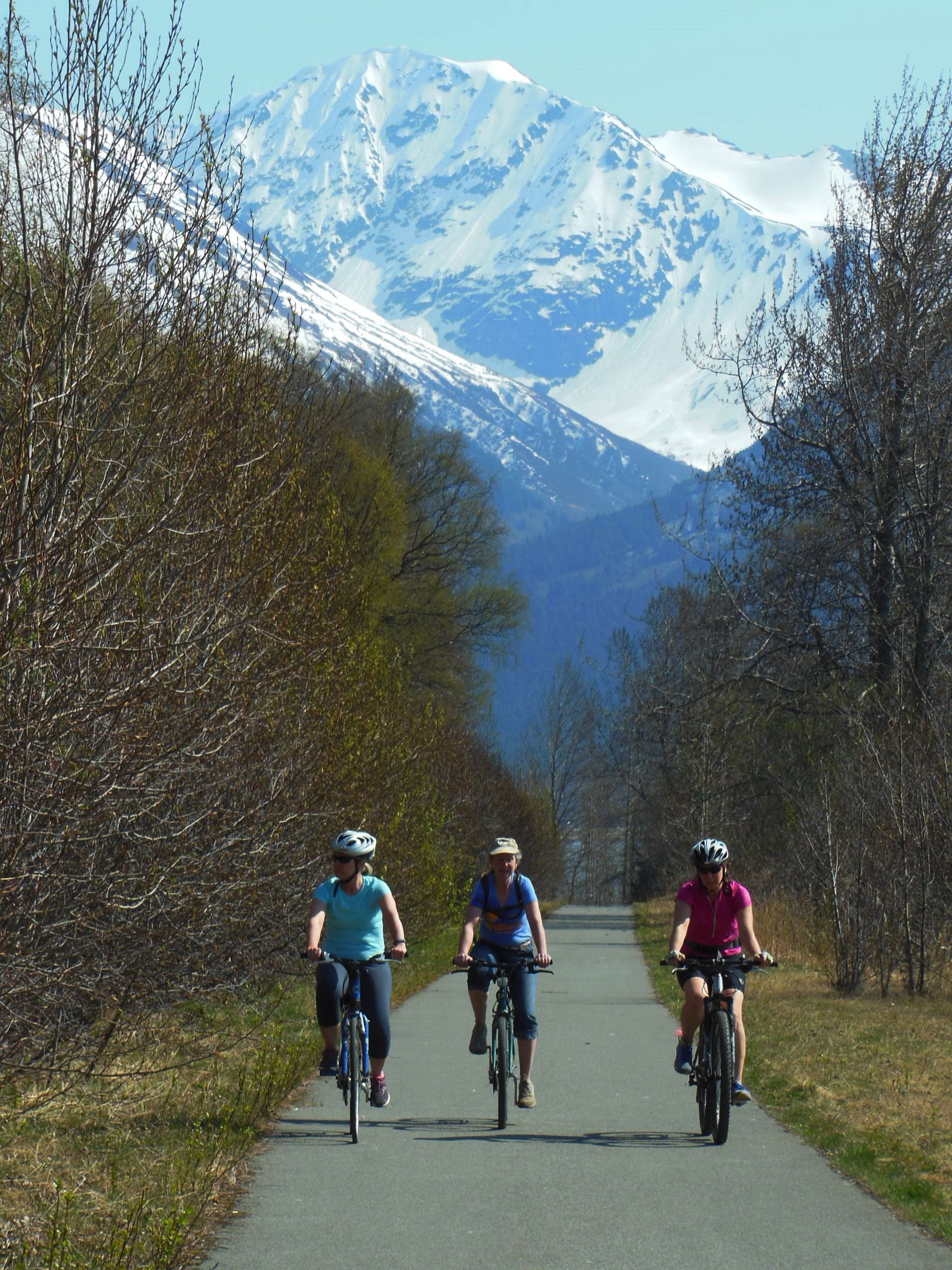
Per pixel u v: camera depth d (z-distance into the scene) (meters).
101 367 23.23
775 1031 42.94
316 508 36.16
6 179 22.14
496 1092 31.56
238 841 31.12
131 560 23.33
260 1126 26.66
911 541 79.31
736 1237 19.47
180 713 24.92
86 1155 23.14
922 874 53.12
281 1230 19.59
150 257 24.38
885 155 78.75
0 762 20.83
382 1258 18.28
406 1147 25.33
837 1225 20.12
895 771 54.34
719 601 86.50
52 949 23.73
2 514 19.77
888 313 77.25
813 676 81.44
